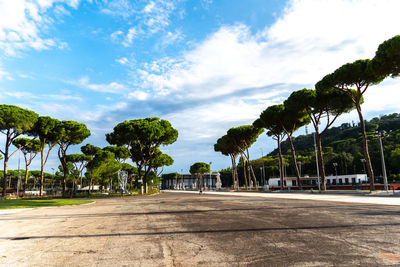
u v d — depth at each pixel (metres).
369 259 3.90
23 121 35.97
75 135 43.81
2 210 16.67
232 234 6.33
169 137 44.59
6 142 37.78
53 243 5.97
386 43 20.73
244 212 11.38
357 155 74.56
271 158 104.06
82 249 5.26
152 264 4.06
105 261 4.30
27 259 4.56
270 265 3.77
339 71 25.95
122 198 33.38
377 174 69.94
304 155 106.75
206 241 5.64
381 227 6.61
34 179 84.50
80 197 38.81
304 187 51.50
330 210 11.02
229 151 62.75
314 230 6.44
